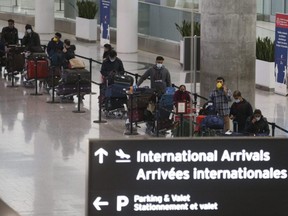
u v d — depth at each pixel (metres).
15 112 26.86
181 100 22.98
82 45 42.28
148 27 40.50
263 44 31.16
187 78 32.50
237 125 22.14
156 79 25.31
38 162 20.92
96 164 8.70
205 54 24.56
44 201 17.72
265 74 30.69
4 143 22.88
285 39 29.39
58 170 20.19
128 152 8.73
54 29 47.28
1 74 33.56
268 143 8.90
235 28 24.19
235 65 24.41
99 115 25.48
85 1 44.84
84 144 22.80
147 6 40.41
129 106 23.95
